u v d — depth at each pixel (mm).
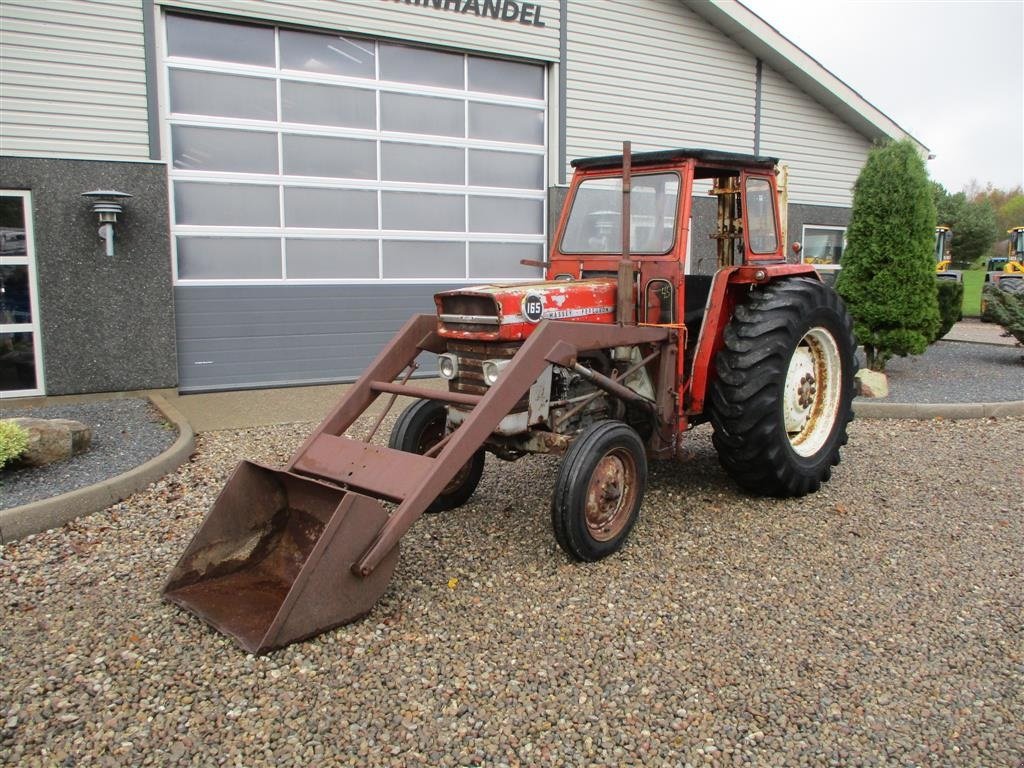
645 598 3275
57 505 4020
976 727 2443
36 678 2621
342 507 2914
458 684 2617
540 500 4500
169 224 7141
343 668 2701
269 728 2375
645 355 4207
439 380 8281
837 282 8281
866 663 2797
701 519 4219
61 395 6914
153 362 7191
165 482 4750
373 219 8148
